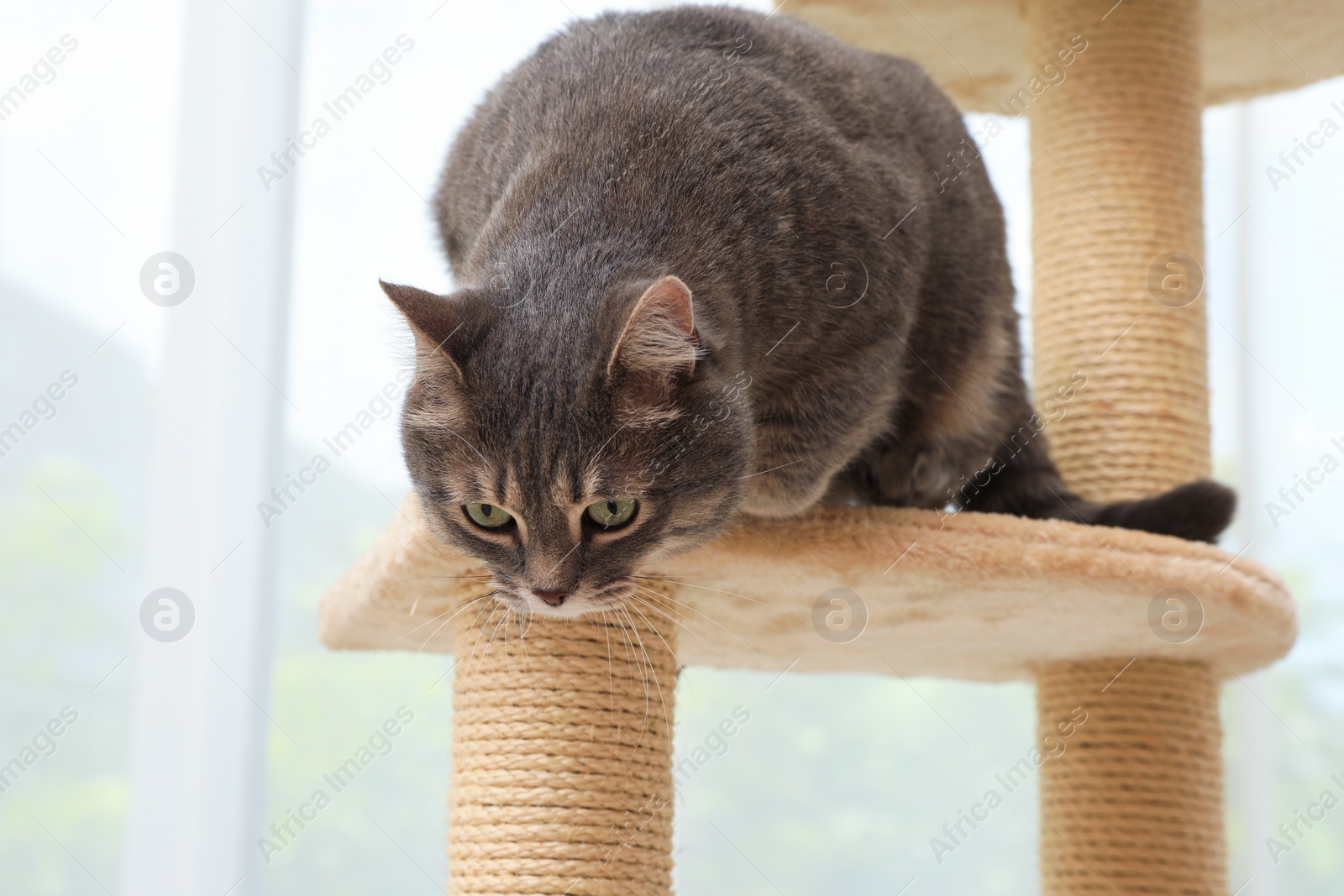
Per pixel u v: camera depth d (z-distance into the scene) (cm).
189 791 248
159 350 265
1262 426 332
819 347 156
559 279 142
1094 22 221
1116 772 201
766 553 162
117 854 252
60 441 259
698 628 191
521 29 277
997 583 166
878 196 163
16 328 257
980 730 308
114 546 261
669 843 166
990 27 248
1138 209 216
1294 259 335
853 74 178
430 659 274
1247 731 318
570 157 152
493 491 138
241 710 253
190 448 258
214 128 265
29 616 254
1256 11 244
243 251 262
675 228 145
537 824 159
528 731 162
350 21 278
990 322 194
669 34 168
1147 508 191
